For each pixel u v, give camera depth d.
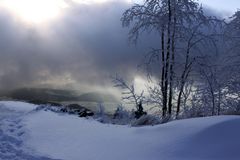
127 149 9.74
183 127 10.09
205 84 19.67
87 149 10.45
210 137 9.11
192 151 8.77
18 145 12.15
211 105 19.39
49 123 15.05
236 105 19.17
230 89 19.47
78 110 20.28
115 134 11.41
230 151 8.46
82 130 12.91
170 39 21.16
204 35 20.84
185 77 20.67
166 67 21.03
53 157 10.05
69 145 11.30
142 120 14.43
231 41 20.39
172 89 20.66
